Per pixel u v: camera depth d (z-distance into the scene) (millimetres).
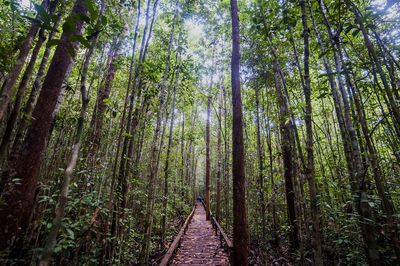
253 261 6016
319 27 5004
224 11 8758
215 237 9547
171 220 11633
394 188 4617
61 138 5492
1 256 3021
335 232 4988
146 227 4715
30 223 3760
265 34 4086
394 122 3338
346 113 3547
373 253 2477
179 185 13891
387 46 3432
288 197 6688
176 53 7348
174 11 6906
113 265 4219
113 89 7852
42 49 6129
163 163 11922
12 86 2111
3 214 3199
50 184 4359
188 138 16609
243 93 7875
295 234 6125
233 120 4977
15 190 3307
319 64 6449
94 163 4691
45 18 1099
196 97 14031
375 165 2859
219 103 11961
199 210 22703
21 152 3494
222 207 14383
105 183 5023
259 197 6676
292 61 5703
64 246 2975
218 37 10094
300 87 6309
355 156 3273
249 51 5820
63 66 4094
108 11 4375
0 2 3635
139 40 7684
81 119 1580
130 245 6086
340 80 3717
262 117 6766
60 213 1286
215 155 22734
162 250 7117
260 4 4004
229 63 9898
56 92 3980
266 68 5496
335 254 5129
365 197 2762
